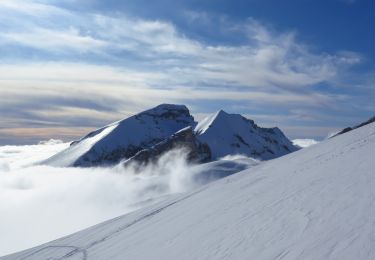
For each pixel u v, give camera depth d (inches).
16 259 1268.5
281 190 932.6
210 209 1033.5
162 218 1155.9
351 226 484.4
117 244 1003.9
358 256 394.3
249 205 897.5
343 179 779.4
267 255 505.0
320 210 613.6
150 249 826.8
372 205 534.9
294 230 565.6
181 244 767.7
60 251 1154.0
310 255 444.1
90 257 965.2
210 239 716.7
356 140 1323.8
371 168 785.6
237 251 583.5
